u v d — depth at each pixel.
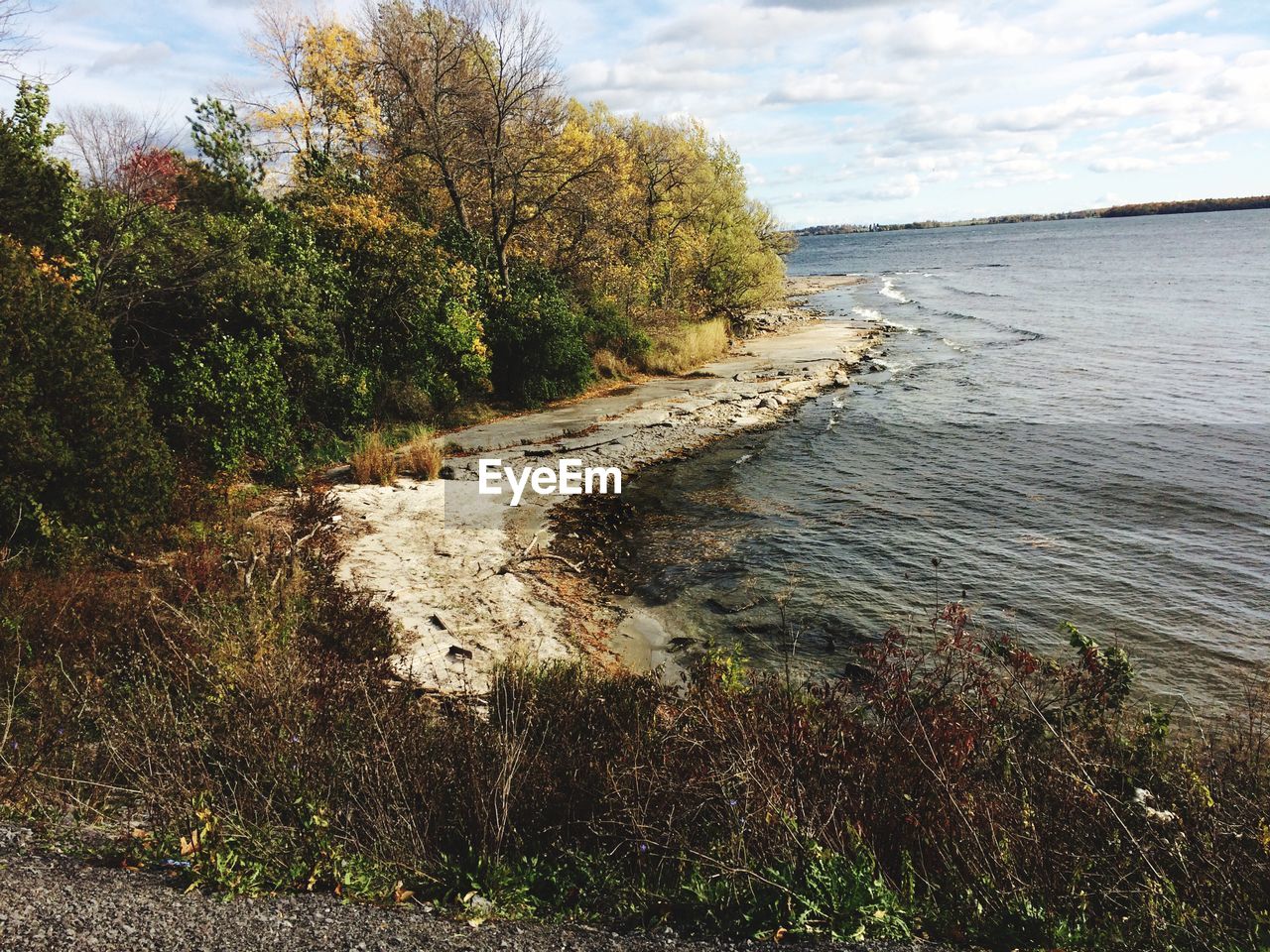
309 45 24.41
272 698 5.26
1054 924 3.51
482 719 6.18
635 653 9.46
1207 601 10.71
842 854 3.88
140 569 9.16
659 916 3.63
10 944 2.92
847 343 36.03
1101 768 4.61
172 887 3.58
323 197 20.33
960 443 19.42
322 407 17.36
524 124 24.81
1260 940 3.36
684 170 36.12
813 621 10.28
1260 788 4.63
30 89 12.91
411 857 3.99
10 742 5.00
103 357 9.93
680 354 29.45
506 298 22.70
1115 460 17.52
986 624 10.19
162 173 19.05
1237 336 33.78
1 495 8.38
